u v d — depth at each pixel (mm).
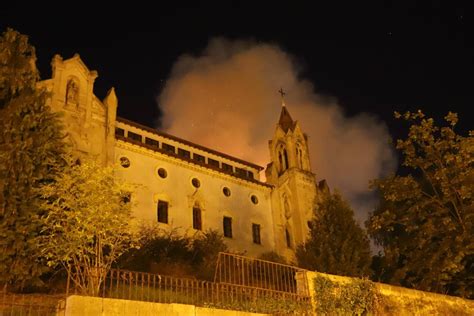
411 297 22234
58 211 20266
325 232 33094
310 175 51031
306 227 47312
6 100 22359
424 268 28641
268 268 19781
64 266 20047
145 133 44062
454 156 27344
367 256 32312
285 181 50312
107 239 20625
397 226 35656
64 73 36844
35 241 19500
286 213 48656
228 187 45125
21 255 19422
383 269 33125
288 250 46219
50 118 23984
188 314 15148
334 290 20141
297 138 53562
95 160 24438
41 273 19875
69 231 19656
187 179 42000
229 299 17672
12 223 19562
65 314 13219
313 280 19875
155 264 27906
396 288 22047
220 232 42219
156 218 38031
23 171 20641
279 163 53250
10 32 23656
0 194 19641
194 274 28578
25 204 20156
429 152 28250
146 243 30859
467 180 26688
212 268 29453
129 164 38375
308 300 19250
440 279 27141
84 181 20922
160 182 39750
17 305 15227
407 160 28734
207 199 42594
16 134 21125
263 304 17922
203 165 43438
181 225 39406
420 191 28344
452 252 26922
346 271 30422
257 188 47469
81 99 36938
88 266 19359
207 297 17562
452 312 23172
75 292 18828
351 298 20312
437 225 27594
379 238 36562
